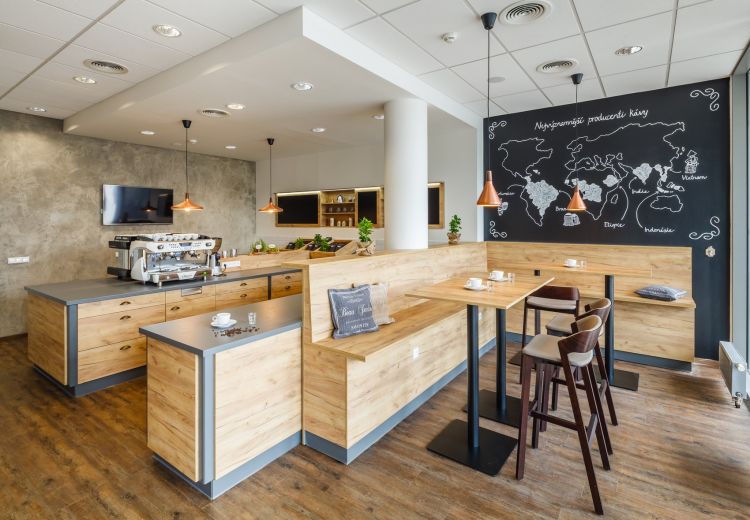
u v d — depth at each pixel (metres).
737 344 4.09
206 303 4.54
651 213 4.62
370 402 2.75
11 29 3.10
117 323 3.78
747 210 4.02
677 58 3.66
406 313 3.57
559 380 2.95
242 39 3.16
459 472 2.49
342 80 3.65
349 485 2.37
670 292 4.20
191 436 2.25
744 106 4.00
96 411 3.29
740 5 2.78
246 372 2.40
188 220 7.43
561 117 5.11
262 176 8.57
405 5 2.78
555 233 5.23
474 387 2.71
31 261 5.51
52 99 4.82
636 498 2.24
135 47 3.40
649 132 4.58
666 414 3.23
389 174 4.30
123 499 2.24
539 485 2.36
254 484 2.38
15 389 3.72
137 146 6.65
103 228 6.24
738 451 2.70
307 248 6.53
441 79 4.17
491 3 2.75
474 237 5.61
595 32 3.16
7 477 2.43
